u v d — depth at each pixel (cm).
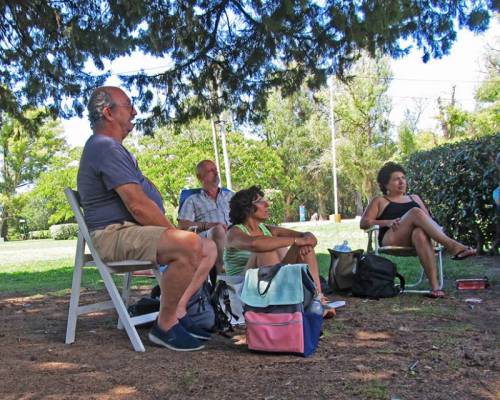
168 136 2723
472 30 715
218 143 2875
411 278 641
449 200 876
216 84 859
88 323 434
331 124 3778
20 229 5012
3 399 253
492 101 3027
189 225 574
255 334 321
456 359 300
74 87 787
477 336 352
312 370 285
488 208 815
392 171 578
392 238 542
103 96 345
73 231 3775
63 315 484
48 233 4678
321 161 4138
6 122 888
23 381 278
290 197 5103
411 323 397
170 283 327
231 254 439
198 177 595
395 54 748
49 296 621
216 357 318
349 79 857
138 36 740
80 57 746
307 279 330
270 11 709
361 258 525
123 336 379
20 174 4634
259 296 327
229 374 282
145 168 2705
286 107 4200
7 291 690
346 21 691
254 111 885
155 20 709
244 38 799
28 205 4994
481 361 294
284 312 318
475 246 874
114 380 275
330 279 536
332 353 320
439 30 713
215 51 813
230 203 429
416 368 285
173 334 335
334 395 246
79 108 809
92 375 285
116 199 338
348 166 3734
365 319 415
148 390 260
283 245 400
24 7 684
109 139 336
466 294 518
